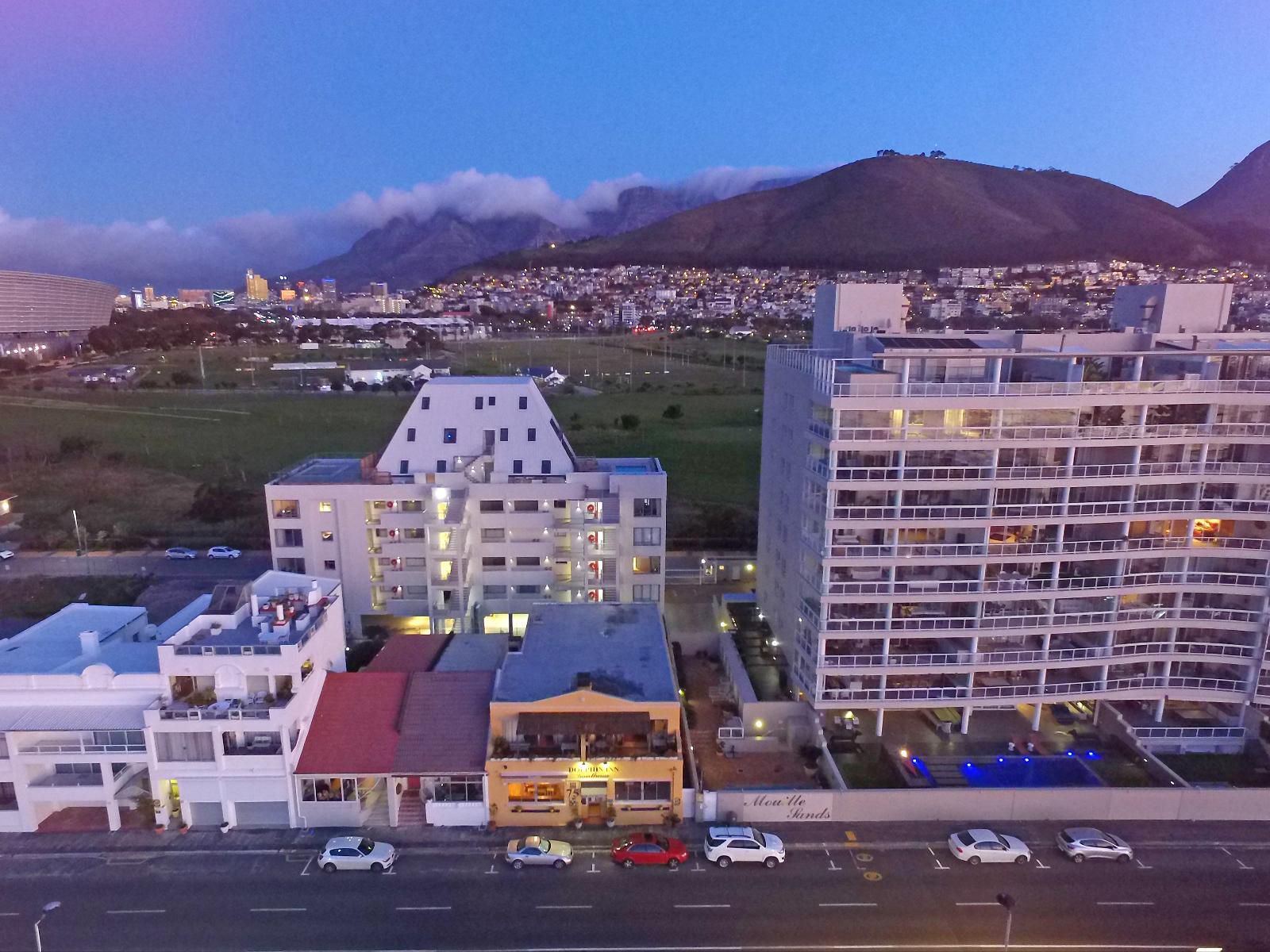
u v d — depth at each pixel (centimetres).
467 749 4531
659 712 4497
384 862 4069
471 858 4206
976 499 4853
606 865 4153
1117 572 4984
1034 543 4872
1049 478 4738
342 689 4831
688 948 3578
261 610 4841
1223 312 5494
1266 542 4881
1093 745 5203
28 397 18012
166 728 4266
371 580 6700
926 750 5091
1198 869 4147
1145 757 4956
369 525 6600
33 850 4222
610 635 5447
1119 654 5128
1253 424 4738
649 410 16825
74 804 4416
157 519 10294
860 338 5316
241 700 4403
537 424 6975
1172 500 4891
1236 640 5134
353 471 7150
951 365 5050
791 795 4494
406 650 5594
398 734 4603
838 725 5278
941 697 5072
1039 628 4981
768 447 6316
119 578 8219
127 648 4938
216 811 4459
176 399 18100
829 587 4856
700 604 7312
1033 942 3638
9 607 7394
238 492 10850
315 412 16925
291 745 4388
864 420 4628
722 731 5250
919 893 3953
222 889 3944
